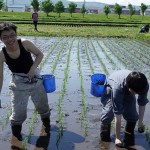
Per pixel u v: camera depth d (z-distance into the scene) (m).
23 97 2.65
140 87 2.26
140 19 30.73
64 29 15.67
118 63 6.58
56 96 4.10
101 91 2.79
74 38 11.71
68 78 5.12
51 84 2.88
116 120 2.56
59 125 3.15
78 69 5.86
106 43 10.34
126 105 2.73
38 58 2.60
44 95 2.81
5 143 2.74
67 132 2.99
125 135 2.91
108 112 2.71
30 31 13.63
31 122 3.19
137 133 2.97
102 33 13.99
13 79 2.64
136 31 15.69
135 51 8.53
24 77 2.62
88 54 7.70
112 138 2.87
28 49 2.56
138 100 2.62
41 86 2.76
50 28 16.02
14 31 2.45
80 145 2.74
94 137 2.89
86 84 4.76
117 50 8.66
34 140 2.82
